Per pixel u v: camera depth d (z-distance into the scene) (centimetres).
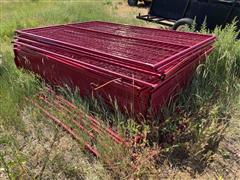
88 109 322
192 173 262
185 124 291
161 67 263
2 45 616
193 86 342
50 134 314
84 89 345
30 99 364
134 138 274
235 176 259
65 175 260
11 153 284
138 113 285
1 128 323
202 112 304
